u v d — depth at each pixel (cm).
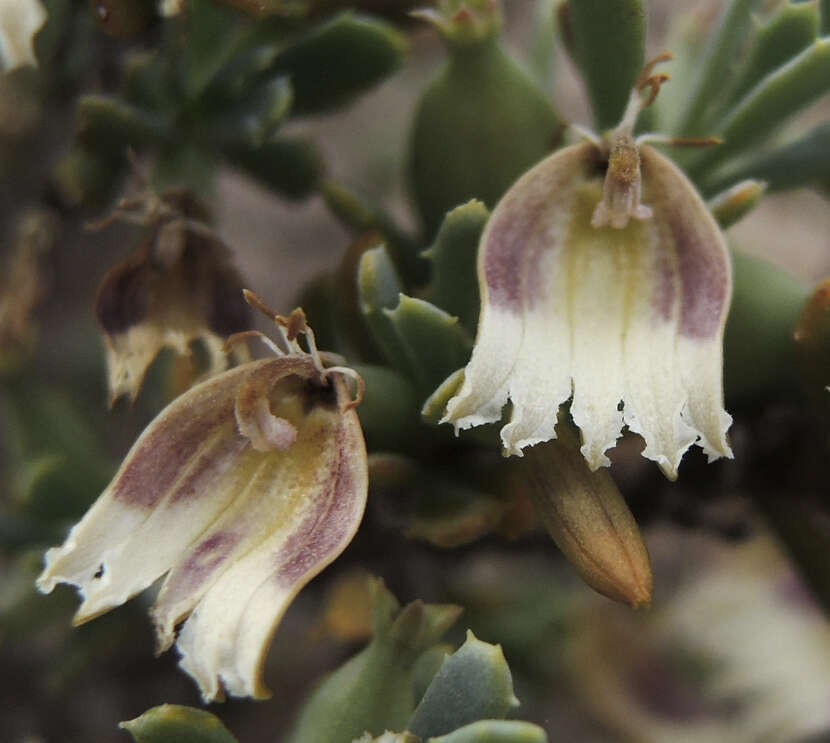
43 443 16
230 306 15
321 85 15
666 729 18
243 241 24
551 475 14
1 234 18
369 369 14
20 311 16
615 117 14
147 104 15
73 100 16
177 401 13
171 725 13
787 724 19
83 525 13
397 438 14
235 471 13
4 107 18
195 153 15
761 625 19
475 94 15
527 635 18
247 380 13
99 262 20
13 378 16
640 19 14
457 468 14
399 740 13
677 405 13
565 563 18
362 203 15
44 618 16
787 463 15
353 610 16
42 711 18
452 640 17
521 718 18
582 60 14
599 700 18
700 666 19
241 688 13
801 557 15
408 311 14
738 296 15
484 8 15
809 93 15
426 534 14
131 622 16
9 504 18
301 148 16
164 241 15
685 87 16
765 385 15
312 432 13
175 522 13
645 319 13
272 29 15
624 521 14
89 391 20
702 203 13
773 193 15
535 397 13
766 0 16
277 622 13
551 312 13
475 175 15
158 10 15
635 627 19
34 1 14
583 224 13
